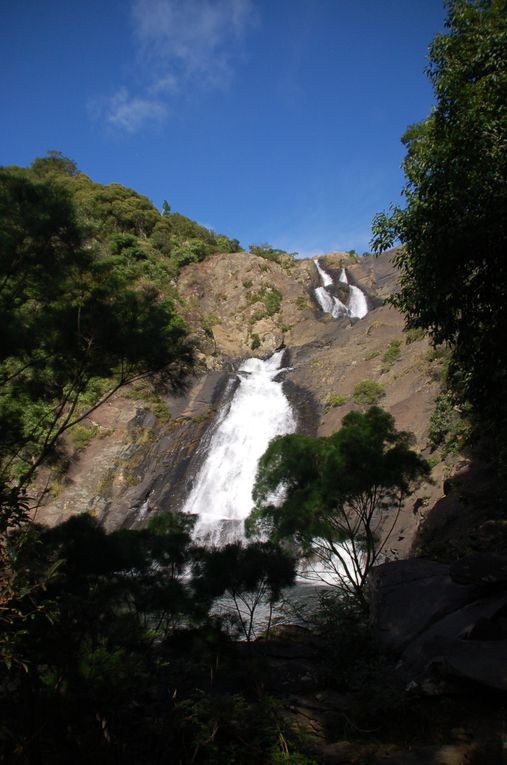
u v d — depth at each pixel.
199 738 4.55
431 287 8.98
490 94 9.16
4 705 4.36
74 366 6.64
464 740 4.61
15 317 6.05
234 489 30.22
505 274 8.38
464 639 6.12
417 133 12.32
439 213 8.73
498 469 14.73
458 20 10.23
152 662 5.96
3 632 3.76
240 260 59.34
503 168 8.30
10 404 6.44
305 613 11.62
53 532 5.25
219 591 6.81
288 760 4.51
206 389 37.78
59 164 71.00
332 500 10.52
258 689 6.15
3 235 6.46
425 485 20.41
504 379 9.30
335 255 65.31
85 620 4.79
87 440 31.19
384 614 8.15
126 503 29.22
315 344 44.94
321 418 32.09
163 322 6.79
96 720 4.57
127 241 57.31
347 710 5.73
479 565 7.50
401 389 28.81
